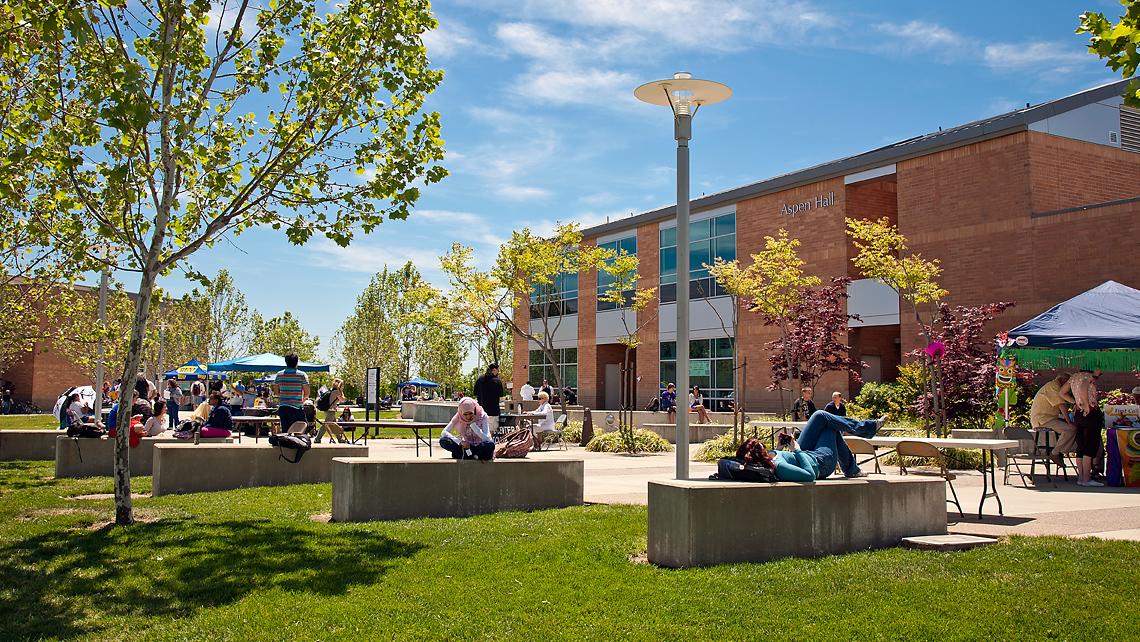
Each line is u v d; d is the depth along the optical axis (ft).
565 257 100.63
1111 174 78.95
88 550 26.73
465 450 34.45
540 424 66.80
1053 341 48.47
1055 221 72.59
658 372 115.44
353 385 199.31
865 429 27.50
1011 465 52.70
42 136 31.96
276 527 30.42
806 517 25.07
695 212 110.63
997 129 76.43
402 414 123.65
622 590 21.35
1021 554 23.84
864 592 20.70
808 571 22.61
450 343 197.26
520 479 35.14
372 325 200.23
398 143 33.99
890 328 91.97
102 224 31.58
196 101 31.50
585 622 18.99
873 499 26.23
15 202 34.99
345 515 32.04
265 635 18.51
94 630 19.25
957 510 33.27
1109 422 43.50
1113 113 80.23
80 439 49.03
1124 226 68.39
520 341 145.07
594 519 30.91
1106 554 23.59
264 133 35.58
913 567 22.79
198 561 24.90
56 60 31.96
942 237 80.79
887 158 85.61
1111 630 17.94
